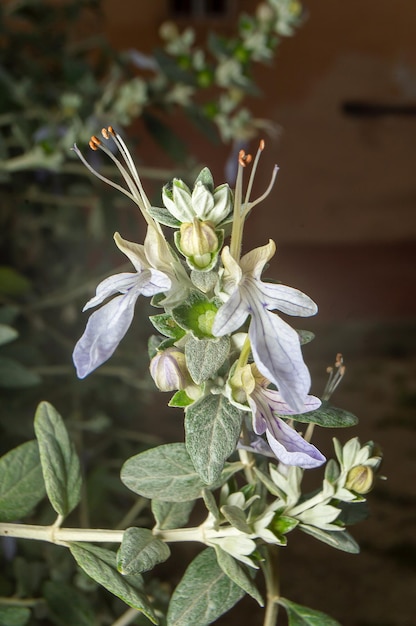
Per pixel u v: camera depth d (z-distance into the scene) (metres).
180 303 0.17
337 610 0.56
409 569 0.60
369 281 1.14
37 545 0.33
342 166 1.18
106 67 0.50
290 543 0.62
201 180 0.18
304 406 0.17
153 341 0.20
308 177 1.17
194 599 0.19
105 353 0.16
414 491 0.70
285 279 1.14
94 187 0.46
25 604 0.26
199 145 0.97
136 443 0.45
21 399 0.41
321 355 0.96
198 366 0.17
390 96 1.16
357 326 1.04
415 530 0.65
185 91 0.45
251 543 0.19
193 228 0.17
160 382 0.18
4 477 0.22
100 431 0.41
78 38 0.57
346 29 1.12
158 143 0.46
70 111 0.41
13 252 0.48
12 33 0.49
